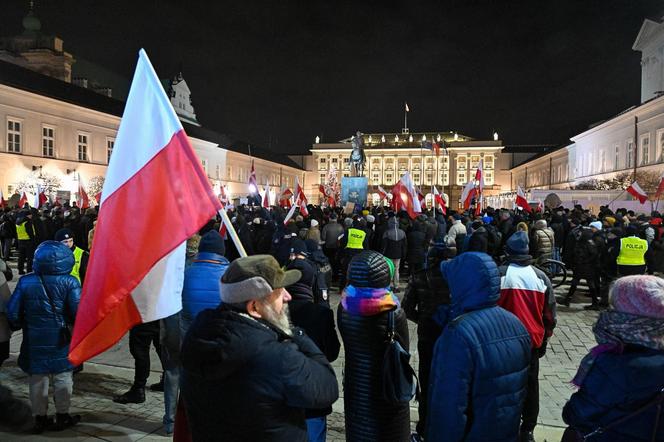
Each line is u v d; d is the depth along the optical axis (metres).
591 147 45.47
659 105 30.59
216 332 2.06
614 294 2.25
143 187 3.04
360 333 3.11
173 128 3.12
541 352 4.36
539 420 4.93
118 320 3.14
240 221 11.71
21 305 4.46
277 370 2.07
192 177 3.11
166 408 4.54
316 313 3.55
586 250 9.99
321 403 2.20
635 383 2.07
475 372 2.52
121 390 5.69
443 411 2.54
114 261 2.97
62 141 32.50
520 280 4.21
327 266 7.54
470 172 84.38
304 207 19.55
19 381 5.84
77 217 14.39
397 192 15.77
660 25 38.53
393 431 3.14
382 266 3.11
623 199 24.86
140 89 3.13
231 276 2.25
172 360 4.53
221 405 2.08
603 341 2.21
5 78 28.91
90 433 4.52
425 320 4.30
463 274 2.77
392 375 3.00
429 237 13.11
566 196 25.72
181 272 3.38
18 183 28.36
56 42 48.66
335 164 89.12
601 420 2.16
